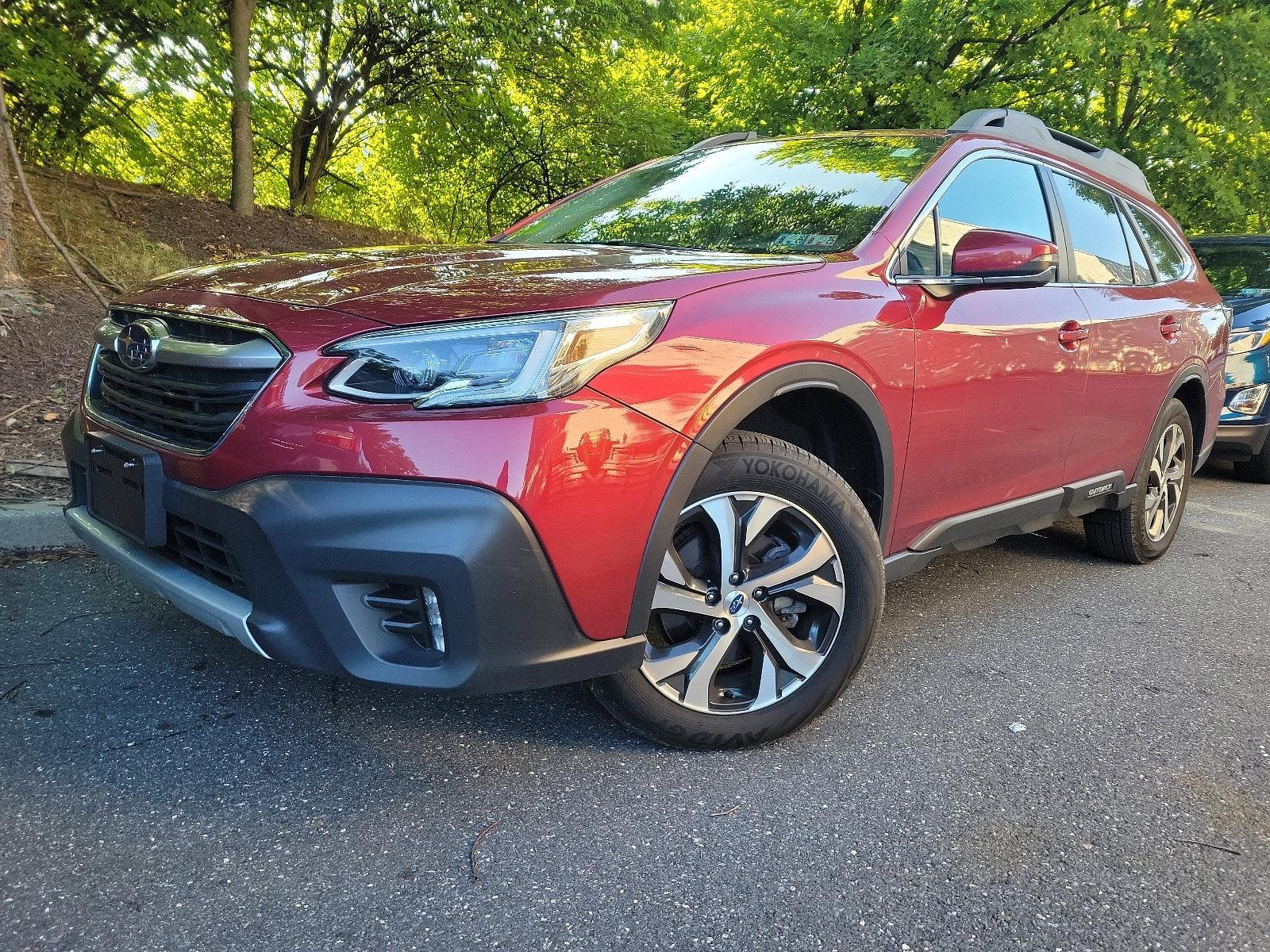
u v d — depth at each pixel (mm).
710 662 2146
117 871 1698
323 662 1777
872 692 2633
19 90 8508
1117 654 3008
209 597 1897
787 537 2227
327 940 1555
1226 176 12641
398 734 2246
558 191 13781
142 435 2043
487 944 1564
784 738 2326
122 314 2322
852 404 2285
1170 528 4184
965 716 2502
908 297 2471
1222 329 4414
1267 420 5980
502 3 9984
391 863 1768
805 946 1595
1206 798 2133
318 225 11273
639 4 10836
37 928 1538
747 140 3490
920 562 2691
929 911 1697
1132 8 11195
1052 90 12203
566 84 11906
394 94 12625
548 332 1787
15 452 3887
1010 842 1926
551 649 1843
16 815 1839
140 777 1999
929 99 11383
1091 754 2324
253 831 1843
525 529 1743
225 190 12000
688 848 1857
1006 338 2766
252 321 1867
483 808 1963
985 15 10742
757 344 2041
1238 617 3430
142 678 2443
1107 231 3656
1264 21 10875
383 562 1699
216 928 1568
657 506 1909
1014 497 3055
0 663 2467
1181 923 1693
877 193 2691
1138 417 3666
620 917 1647
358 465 1699
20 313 5262
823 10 12812
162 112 10531
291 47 11750
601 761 2174
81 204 8453
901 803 2057
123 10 8055
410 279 2008
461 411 1723
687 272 2105
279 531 1719
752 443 2111
